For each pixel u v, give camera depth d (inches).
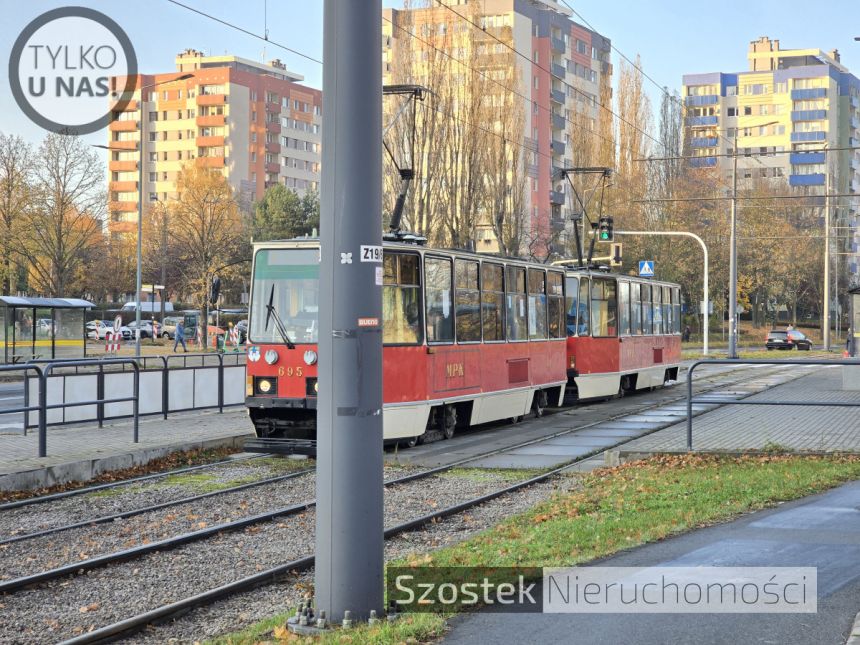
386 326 695.1
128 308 3334.2
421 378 721.6
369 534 275.7
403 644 259.1
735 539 386.0
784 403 612.1
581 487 542.6
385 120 2023.9
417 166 1991.9
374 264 276.8
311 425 695.1
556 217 3986.2
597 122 2783.0
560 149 3907.5
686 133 3191.4
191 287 2669.8
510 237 2226.9
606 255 2635.3
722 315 3590.1
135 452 634.2
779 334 2866.6
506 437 804.6
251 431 754.8
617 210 2625.5
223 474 610.9
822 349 2883.9
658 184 2829.7
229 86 5044.3
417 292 722.2
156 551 402.9
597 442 762.8
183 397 884.6
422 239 756.0
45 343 1670.8
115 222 3395.7
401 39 2070.6
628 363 1180.5
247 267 3142.2
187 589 347.9
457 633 275.1
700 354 2236.7
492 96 2209.6
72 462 582.9
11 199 2324.1
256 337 691.4
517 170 2237.9
